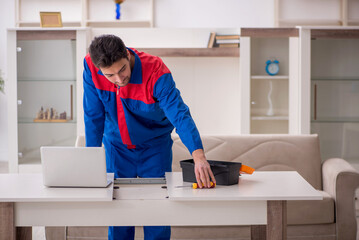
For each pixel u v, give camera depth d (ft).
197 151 5.87
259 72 14.49
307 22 18.45
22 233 5.99
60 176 5.72
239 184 6.04
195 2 18.61
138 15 18.65
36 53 13.93
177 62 15.43
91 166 5.68
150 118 6.82
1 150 19.69
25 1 18.61
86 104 6.88
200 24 18.65
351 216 8.84
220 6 18.60
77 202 5.39
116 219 5.43
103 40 5.54
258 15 18.54
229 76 15.51
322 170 9.82
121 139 7.06
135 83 6.38
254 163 9.80
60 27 13.96
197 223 5.46
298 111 14.15
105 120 7.14
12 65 13.91
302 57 13.92
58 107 14.08
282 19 18.26
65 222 5.42
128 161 7.22
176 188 5.78
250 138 9.93
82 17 18.17
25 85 13.99
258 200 5.43
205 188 5.78
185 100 15.55
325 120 14.12
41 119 14.08
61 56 13.93
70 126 14.14
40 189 5.68
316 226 8.95
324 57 14.03
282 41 14.40
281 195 5.40
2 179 6.31
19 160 14.10
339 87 14.10
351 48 14.02
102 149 5.64
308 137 10.00
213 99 15.55
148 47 15.47
